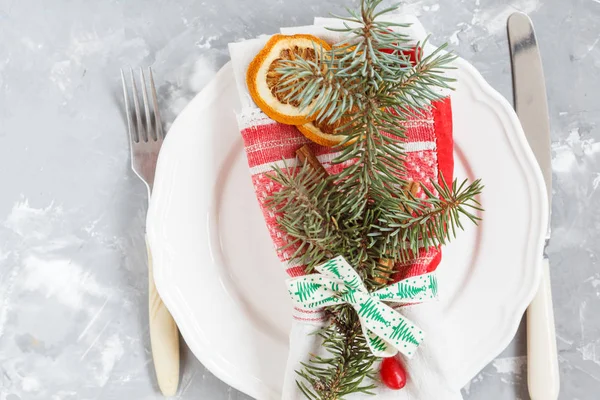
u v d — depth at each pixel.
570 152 0.52
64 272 0.51
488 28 0.52
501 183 0.49
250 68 0.44
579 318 0.51
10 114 0.52
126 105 0.51
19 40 0.52
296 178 0.40
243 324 0.49
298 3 0.52
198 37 0.52
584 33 0.52
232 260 0.49
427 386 0.45
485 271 0.49
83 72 0.52
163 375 0.50
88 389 0.51
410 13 0.52
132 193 0.52
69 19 0.52
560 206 0.52
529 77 0.51
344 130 0.40
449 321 0.49
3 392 0.51
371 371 0.45
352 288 0.41
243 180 0.50
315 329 0.44
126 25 0.52
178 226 0.49
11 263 0.51
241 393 0.51
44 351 0.51
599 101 0.52
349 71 0.39
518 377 0.51
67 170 0.52
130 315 0.51
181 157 0.48
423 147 0.45
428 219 0.39
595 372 0.51
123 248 0.51
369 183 0.39
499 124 0.48
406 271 0.44
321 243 0.40
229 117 0.48
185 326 0.48
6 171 0.51
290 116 0.44
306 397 0.45
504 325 0.48
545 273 0.50
